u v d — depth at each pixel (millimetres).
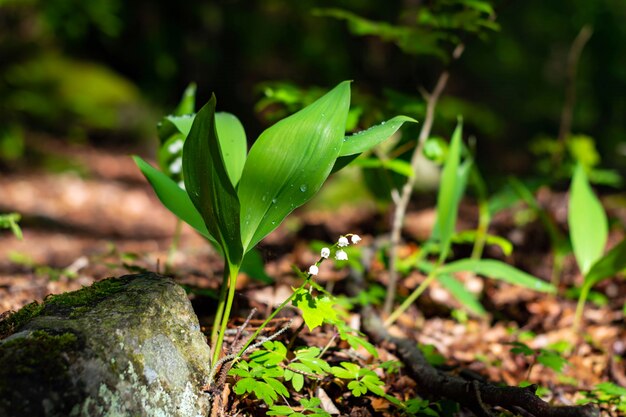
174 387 880
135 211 3279
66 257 2096
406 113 1286
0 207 2816
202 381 904
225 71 6285
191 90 1190
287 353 998
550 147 2250
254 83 6285
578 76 6145
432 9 1263
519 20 6570
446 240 1227
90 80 4984
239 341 1011
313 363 953
